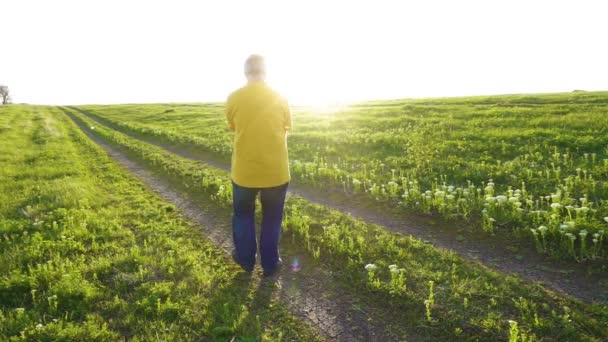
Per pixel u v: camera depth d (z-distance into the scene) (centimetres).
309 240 590
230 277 491
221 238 628
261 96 431
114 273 502
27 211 788
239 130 436
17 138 2436
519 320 372
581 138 1091
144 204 848
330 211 719
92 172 1312
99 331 381
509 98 2933
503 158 1036
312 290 456
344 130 1906
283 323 396
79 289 448
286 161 456
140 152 1666
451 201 693
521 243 533
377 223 660
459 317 381
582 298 402
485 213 595
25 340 369
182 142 1850
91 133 2830
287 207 759
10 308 428
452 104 2859
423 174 945
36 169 1315
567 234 477
